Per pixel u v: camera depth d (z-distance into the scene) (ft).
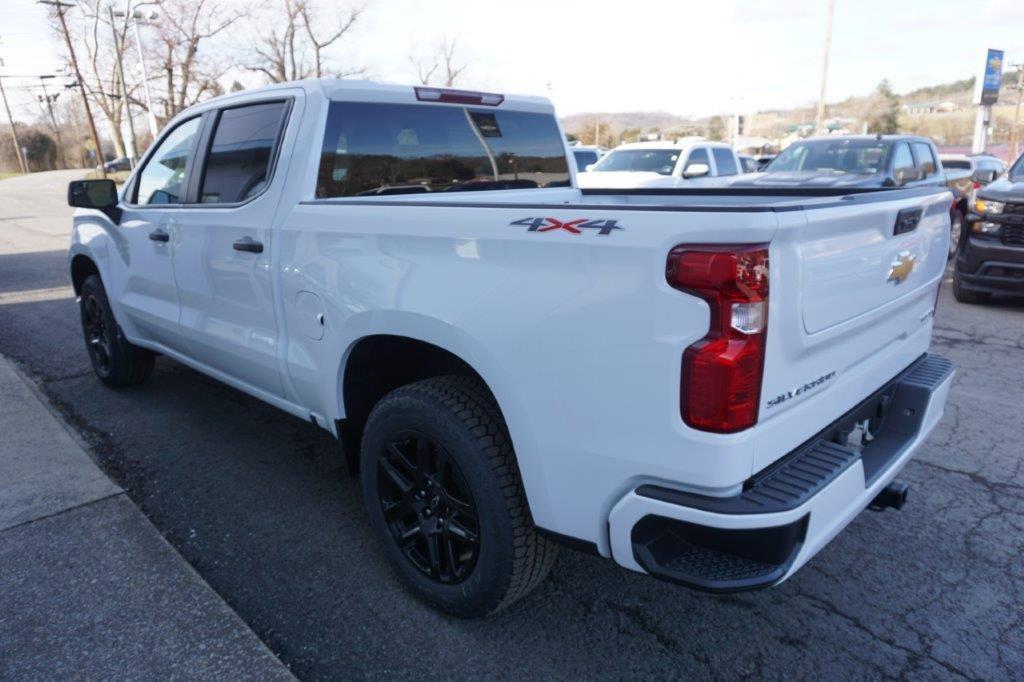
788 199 10.66
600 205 6.82
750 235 5.96
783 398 6.82
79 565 9.84
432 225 8.14
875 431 9.63
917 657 8.43
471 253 7.73
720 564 6.73
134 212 14.26
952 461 13.50
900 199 8.49
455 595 8.73
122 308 15.42
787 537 6.54
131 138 134.62
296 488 12.51
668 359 6.33
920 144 36.76
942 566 10.19
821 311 7.10
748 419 6.36
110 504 11.49
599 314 6.68
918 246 9.27
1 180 195.11
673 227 6.20
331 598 9.47
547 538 7.71
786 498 6.54
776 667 8.28
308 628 8.89
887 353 9.23
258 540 10.88
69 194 14.15
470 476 8.09
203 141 12.53
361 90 10.93
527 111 13.61
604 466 6.98
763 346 6.31
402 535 9.35
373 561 10.32
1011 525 11.25
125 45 139.23
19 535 10.55
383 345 9.57
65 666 7.99
